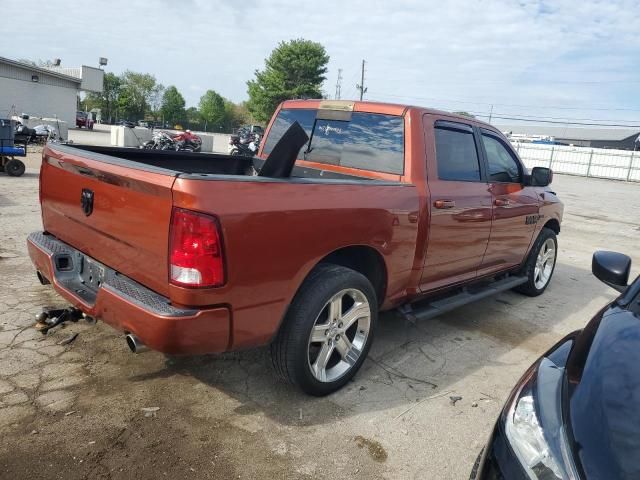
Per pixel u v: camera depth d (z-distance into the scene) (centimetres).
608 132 8762
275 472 265
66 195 338
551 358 230
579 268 780
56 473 250
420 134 390
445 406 340
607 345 220
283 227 277
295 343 302
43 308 400
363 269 366
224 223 251
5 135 1181
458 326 489
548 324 516
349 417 317
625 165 3709
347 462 277
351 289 326
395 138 395
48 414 294
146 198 265
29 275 511
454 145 426
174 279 253
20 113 3422
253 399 327
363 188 329
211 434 289
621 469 160
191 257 248
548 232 591
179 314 251
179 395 325
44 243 361
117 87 9750
